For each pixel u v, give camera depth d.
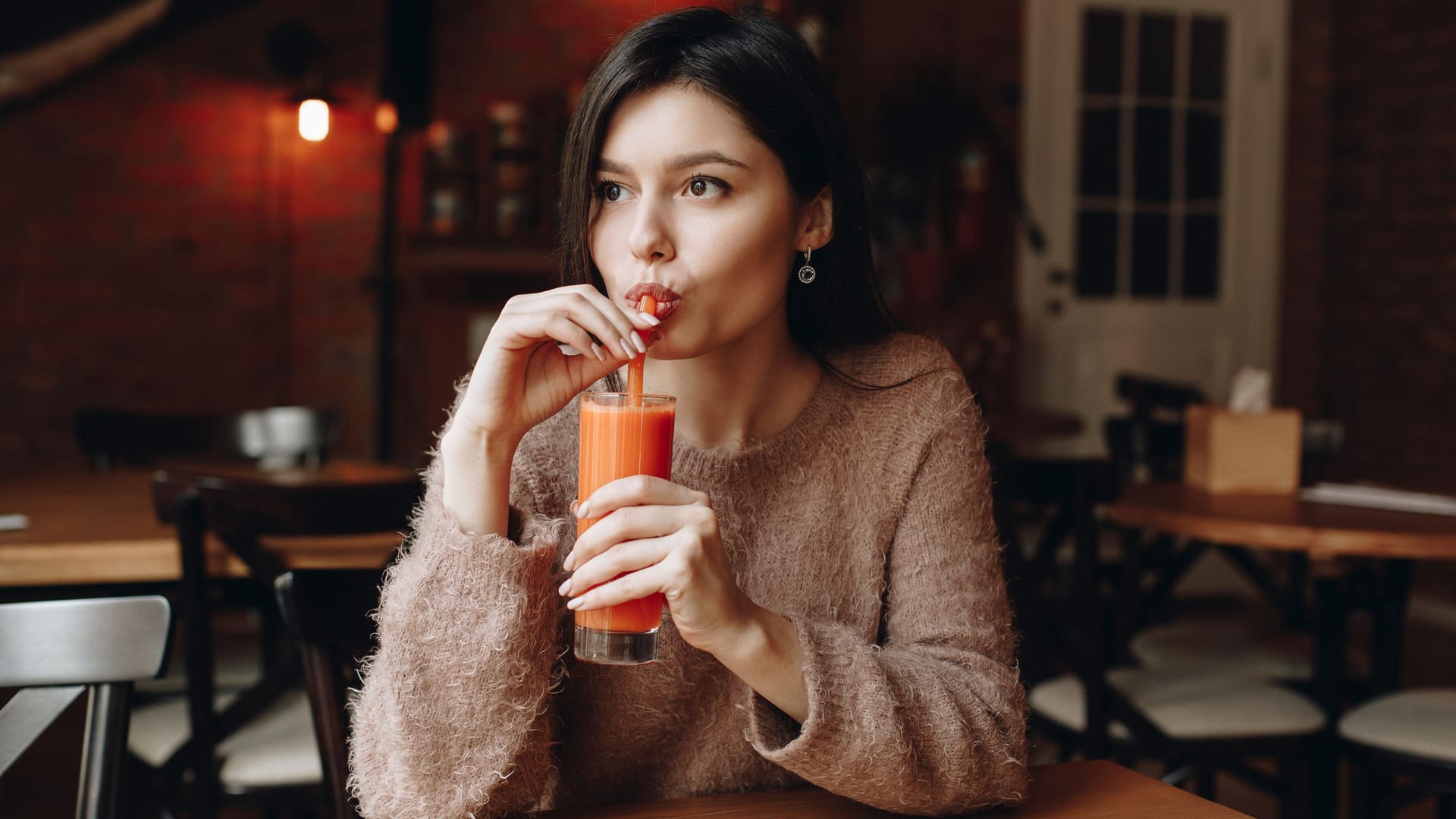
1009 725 0.94
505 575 0.87
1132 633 2.54
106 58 4.31
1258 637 2.68
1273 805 2.86
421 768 0.87
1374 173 5.45
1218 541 2.18
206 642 1.79
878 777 0.87
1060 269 5.45
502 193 4.39
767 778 1.05
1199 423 2.61
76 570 1.91
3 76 4.17
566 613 1.00
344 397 4.70
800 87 0.93
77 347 4.38
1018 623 2.08
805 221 1.02
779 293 0.94
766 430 1.06
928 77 5.14
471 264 4.32
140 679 1.03
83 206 4.35
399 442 4.72
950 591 1.03
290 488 1.75
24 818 2.49
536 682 0.89
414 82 4.13
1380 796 2.20
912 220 5.00
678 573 0.81
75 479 2.76
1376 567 2.51
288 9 4.52
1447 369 5.06
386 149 4.18
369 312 4.69
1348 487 2.64
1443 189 5.10
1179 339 5.60
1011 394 5.27
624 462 0.83
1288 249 5.71
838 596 1.05
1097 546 2.11
